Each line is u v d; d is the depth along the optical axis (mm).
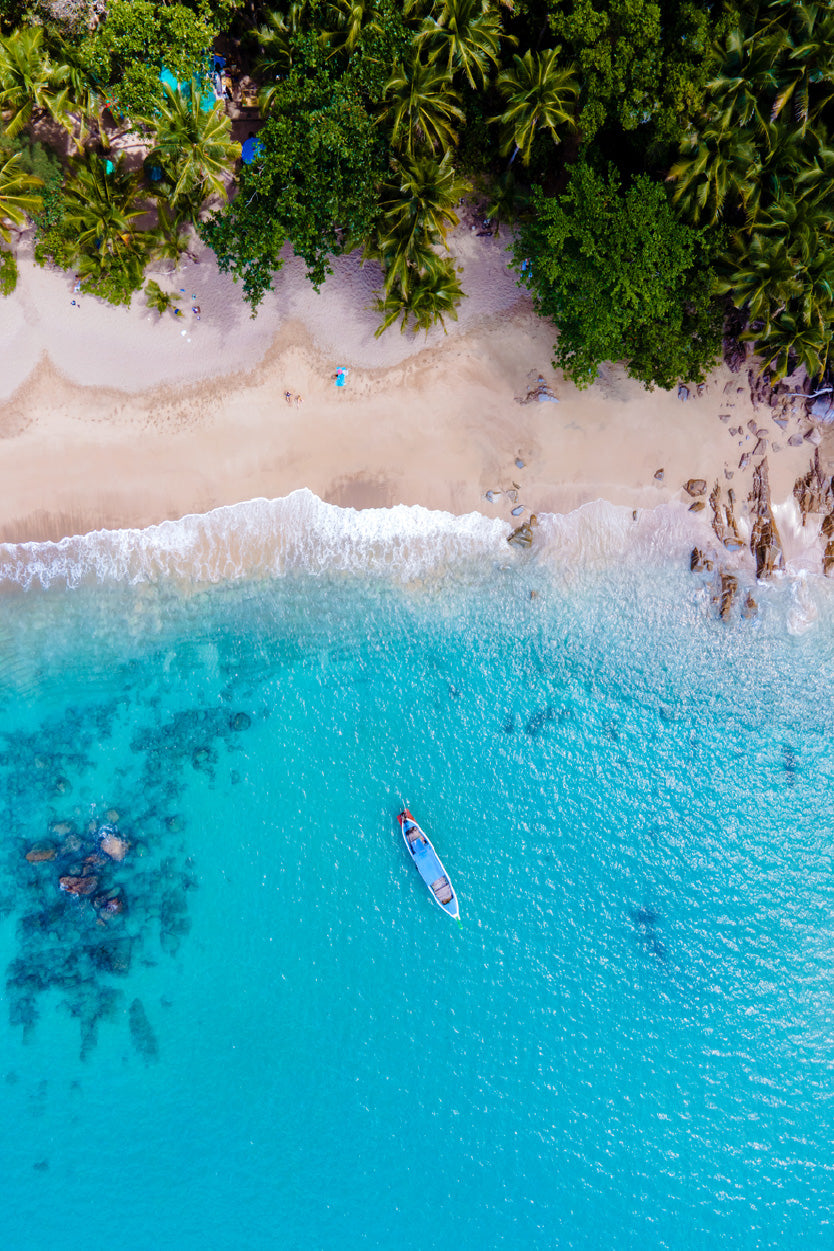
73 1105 25094
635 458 26109
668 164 20812
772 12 18656
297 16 18844
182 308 24562
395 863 25953
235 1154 25297
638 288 19969
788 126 19594
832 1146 26125
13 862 25266
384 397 25422
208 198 23359
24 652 25359
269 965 25750
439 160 20391
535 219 22031
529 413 25719
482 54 19266
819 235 20141
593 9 19000
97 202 20797
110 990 25281
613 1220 25672
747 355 24984
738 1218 25781
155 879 25531
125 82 19125
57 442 24938
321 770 26016
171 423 25094
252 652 25797
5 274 22719
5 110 20109
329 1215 25297
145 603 25531
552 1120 25953
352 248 21422
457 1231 25469
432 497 25859
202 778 25703
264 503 25516
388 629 26047
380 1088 25734
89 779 25438
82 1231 24828
